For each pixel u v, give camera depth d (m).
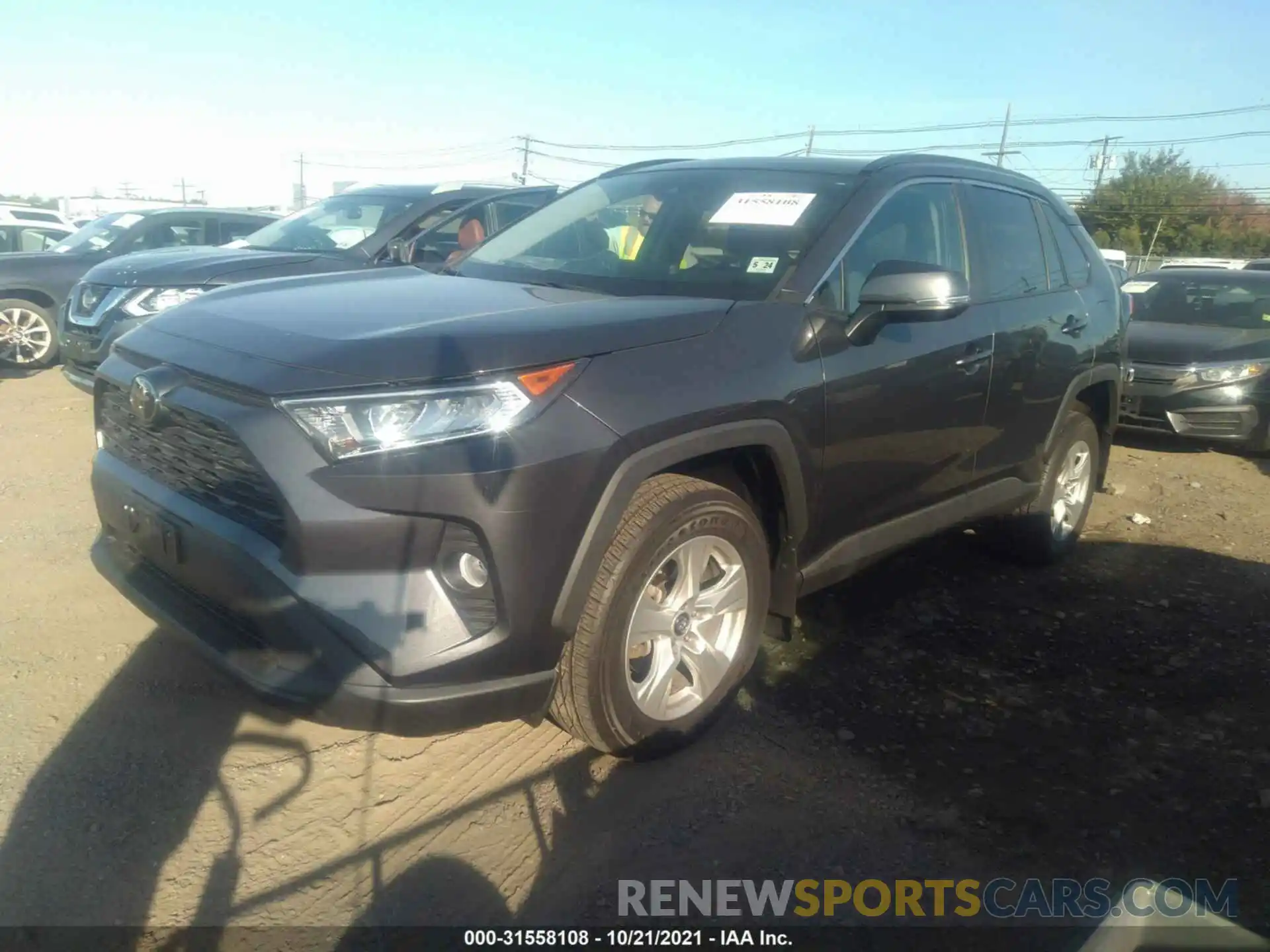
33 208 17.16
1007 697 3.61
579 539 2.54
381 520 2.38
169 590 2.91
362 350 2.52
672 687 3.04
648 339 2.78
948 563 4.98
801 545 3.30
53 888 2.39
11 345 8.97
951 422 3.82
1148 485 6.96
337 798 2.80
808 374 3.12
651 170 4.34
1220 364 7.82
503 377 2.47
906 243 3.76
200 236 10.08
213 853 2.54
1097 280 5.06
